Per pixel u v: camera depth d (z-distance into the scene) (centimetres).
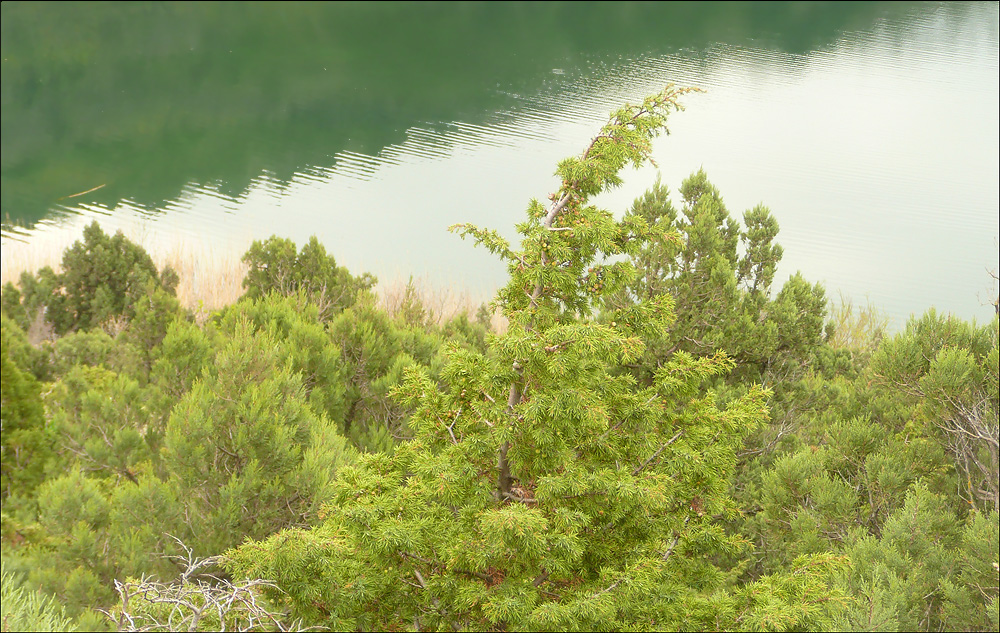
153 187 3212
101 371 1334
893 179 3384
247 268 2178
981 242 2703
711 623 596
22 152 3653
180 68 5203
